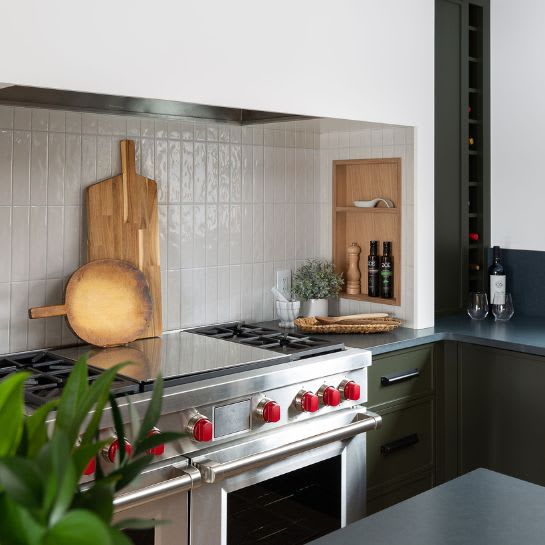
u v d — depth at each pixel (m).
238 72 2.33
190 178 2.76
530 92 3.40
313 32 2.55
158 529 1.92
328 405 2.33
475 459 3.00
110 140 2.52
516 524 1.14
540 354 2.71
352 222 3.25
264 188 3.02
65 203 2.42
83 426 1.72
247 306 3.00
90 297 2.40
